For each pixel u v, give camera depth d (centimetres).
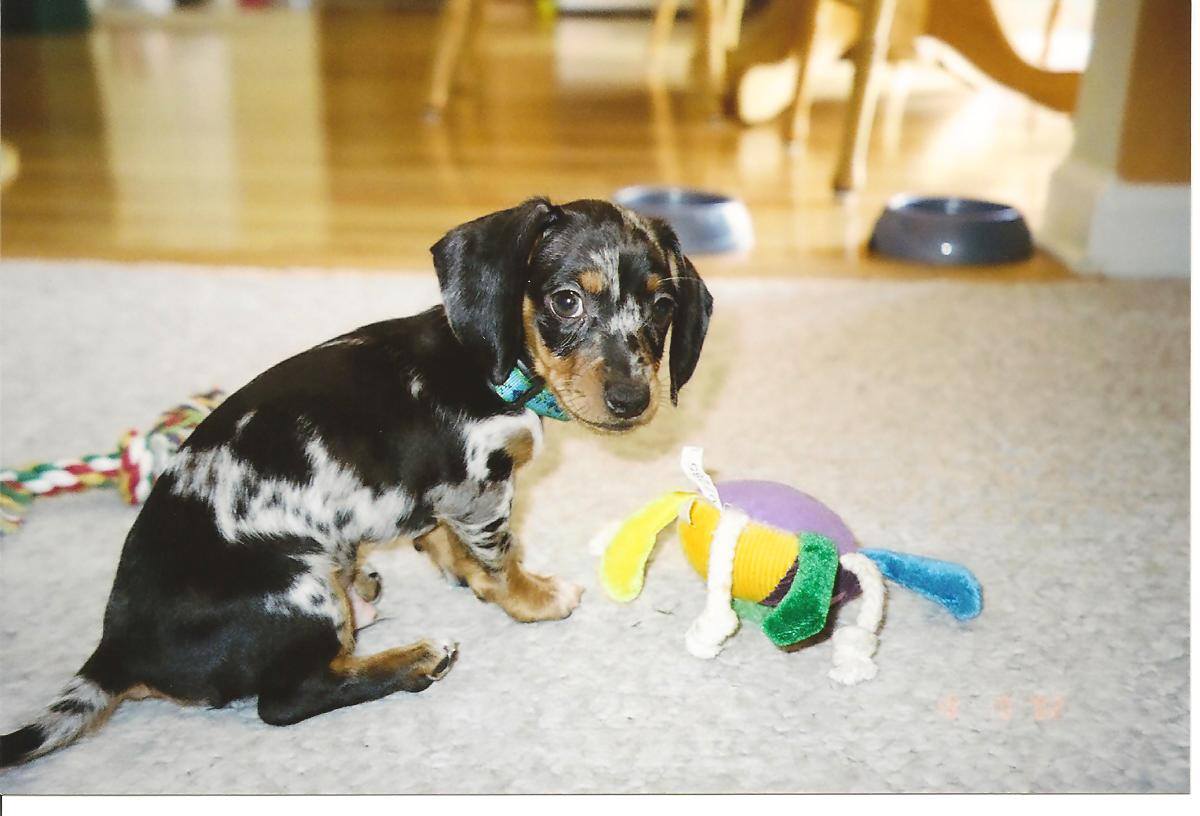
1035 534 97
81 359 120
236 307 133
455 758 76
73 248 152
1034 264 155
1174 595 90
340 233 163
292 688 78
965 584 85
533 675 83
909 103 288
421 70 328
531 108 268
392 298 136
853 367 123
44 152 212
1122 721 79
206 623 76
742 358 125
